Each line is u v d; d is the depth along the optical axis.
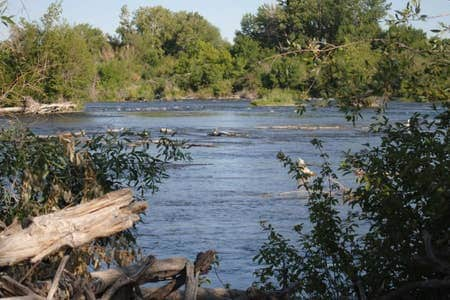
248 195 20.52
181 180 23.80
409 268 6.68
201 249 13.67
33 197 7.16
